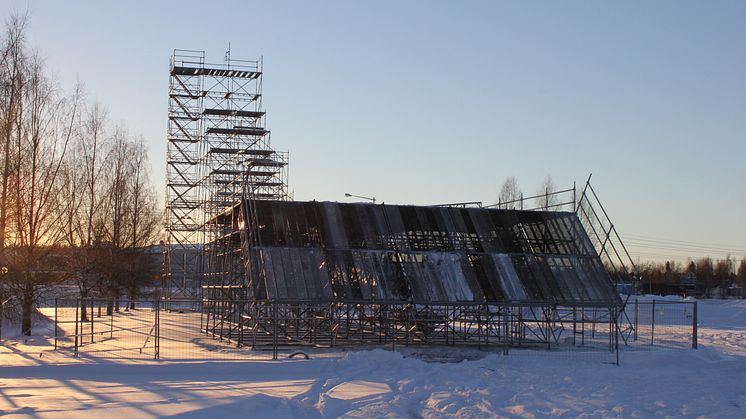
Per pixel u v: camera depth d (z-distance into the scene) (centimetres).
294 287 2989
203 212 6012
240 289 3441
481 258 3356
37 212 3797
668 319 6094
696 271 14688
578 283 3356
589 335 4153
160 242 7031
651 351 3191
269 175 6306
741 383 2452
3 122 3653
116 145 8144
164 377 2252
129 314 6066
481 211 3578
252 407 1647
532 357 2958
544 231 3569
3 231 3625
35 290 3894
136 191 6581
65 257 4322
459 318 3541
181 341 3394
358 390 2066
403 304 3144
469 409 1808
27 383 2070
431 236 3391
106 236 5834
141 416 1513
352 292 3055
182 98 6212
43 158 3941
